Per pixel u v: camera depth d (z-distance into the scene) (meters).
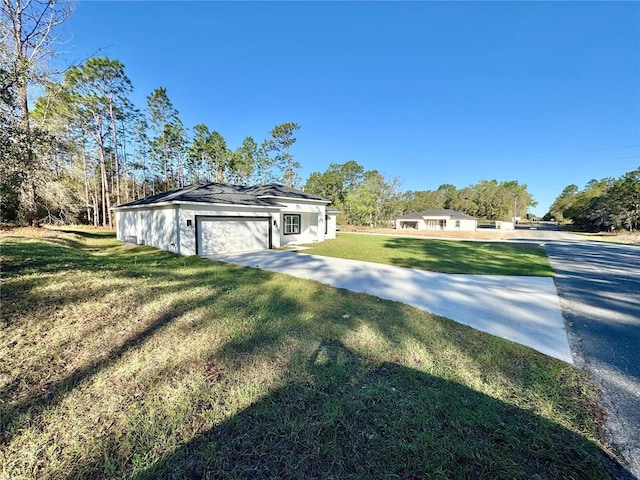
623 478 1.61
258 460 1.67
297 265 9.08
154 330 3.53
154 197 14.14
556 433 1.95
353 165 46.91
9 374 2.49
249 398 2.25
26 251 8.00
